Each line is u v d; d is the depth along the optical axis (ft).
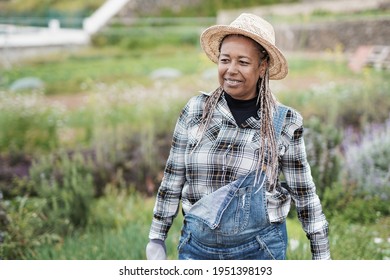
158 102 42.06
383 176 31.09
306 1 59.21
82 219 29.94
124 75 49.67
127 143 37.06
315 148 31.01
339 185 30.09
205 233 13.30
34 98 43.83
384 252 25.29
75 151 37.40
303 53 50.14
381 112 37.81
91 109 41.50
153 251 14.40
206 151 13.20
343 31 48.57
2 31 55.77
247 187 13.03
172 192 14.17
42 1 64.13
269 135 13.09
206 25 59.98
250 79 13.09
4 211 28.09
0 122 39.29
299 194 13.79
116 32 57.31
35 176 31.94
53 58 52.95
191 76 48.91
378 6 51.80
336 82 43.09
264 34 13.05
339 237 26.11
